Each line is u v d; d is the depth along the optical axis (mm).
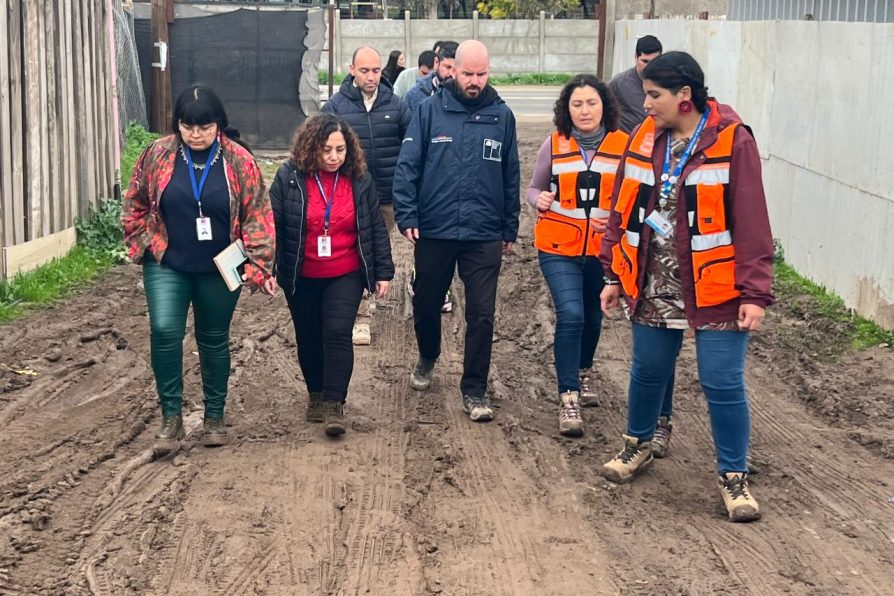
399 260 12523
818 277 10797
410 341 9469
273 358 8891
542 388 8273
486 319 7422
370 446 6961
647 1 24594
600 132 7125
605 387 8289
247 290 11039
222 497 6102
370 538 5594
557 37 42031
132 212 6574
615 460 6457
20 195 10188
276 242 6984
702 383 5859
